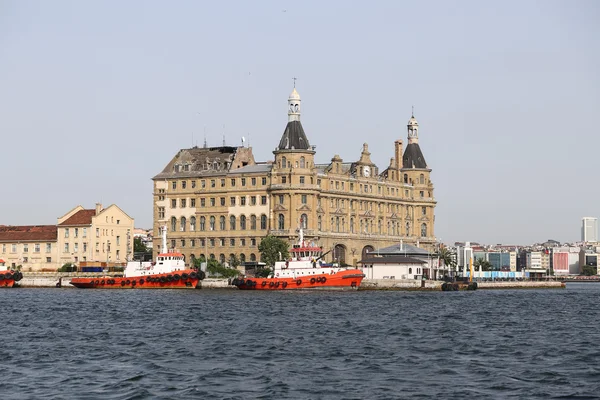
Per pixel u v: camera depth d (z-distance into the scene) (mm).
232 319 136250
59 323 129750
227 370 84250
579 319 142875
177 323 129375
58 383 78312
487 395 73562
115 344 103375
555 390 75438
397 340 108188
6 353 95625
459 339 109562
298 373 83250
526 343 105625
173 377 80938
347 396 73312
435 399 72188
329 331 118125
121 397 72875
